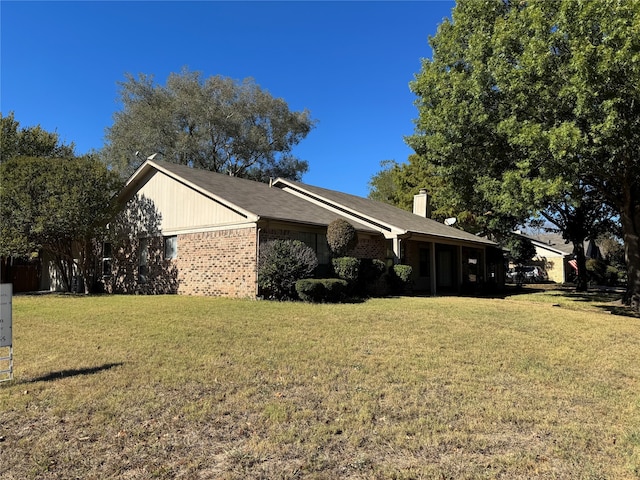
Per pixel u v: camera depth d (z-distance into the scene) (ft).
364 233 54.65
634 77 30.50
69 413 14.06
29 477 10.30
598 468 11.00
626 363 22.39
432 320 32.73
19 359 20.61
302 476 10.44
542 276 124.98
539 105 37.93
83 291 59.06
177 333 26.40
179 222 50.93
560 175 36.06
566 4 32.65
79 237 54.03
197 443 12.09
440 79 46.26
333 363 20.26
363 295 49.85
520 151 42.47
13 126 72.38
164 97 113.09
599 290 81.51
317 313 34.04
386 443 12.20
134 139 106.32
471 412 14.60
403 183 111.55
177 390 16.28
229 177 60.13
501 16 42.01
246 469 10.74
